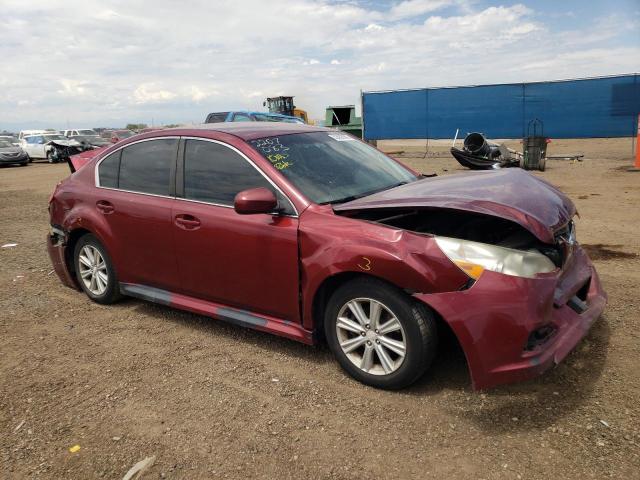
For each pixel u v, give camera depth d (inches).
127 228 177.6
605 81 713.6
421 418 119.0
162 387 138.6
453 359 143.0
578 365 137.0
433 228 143.5
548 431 111.7
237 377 141.8
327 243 131.1
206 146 162.1
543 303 113.6
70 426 123.1
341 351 136.3
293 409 125.4
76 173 203.8
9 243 313.6
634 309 170.6
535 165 615.5
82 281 204.1
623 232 282.2
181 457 110.3
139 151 180.5
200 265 159.5
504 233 138.1
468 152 612.7
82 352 161.3
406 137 860.6
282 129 171.3
